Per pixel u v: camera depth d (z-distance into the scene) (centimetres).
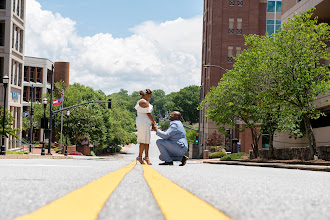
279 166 1995
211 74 6612
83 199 216
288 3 3569
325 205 241
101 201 209
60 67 8519
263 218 175
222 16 6638
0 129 3519
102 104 8175
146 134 1198
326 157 2245
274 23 6644
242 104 2988
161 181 395
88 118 6538
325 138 2872
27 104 7425
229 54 6631
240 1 6638
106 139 8150
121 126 9138
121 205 203
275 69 2322
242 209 204
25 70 7694
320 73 2173
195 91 15288
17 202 205
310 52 2181
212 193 295
